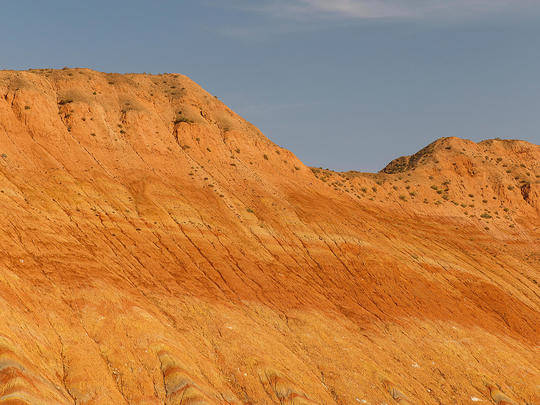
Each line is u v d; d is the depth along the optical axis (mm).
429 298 63844
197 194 70375
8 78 75688
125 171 69250
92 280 48781
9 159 61906
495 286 69500
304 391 44719
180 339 46375
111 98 82125
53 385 36656
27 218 53625
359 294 61812
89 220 58219
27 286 44812
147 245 58219
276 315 54594
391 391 47688
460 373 53000
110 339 43250
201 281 55938
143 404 38312
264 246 65188
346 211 79375
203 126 83188
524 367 55625
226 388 42969
